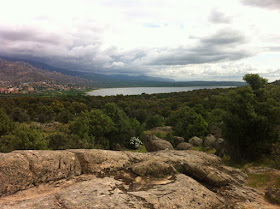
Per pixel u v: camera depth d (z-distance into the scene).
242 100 20.34
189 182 9.14
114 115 36.12
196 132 36.09
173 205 6.93
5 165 7.15
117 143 34.88
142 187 8.34
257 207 8.07
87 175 9.30
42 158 8.37
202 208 7.23
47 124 59.72
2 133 34.91
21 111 61.06
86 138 28.12
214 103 71.25
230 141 21.67
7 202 6.11
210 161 14.49
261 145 19.70
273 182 11.20
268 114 19.42
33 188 7.54
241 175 12.63
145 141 26.17
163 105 88.12
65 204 6.13
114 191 7.47
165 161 12.21
